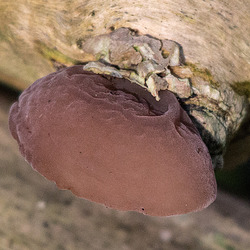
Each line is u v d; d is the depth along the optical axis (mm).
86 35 285
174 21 278
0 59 314
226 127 293
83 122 266
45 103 271
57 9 284
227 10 274
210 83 285
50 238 315
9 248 313
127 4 277
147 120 268
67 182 266
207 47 281
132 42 279
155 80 275
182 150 267
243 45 280
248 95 292
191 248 315
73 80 272
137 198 264
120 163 264
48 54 298
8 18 294
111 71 275
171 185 265
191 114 285
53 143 267
